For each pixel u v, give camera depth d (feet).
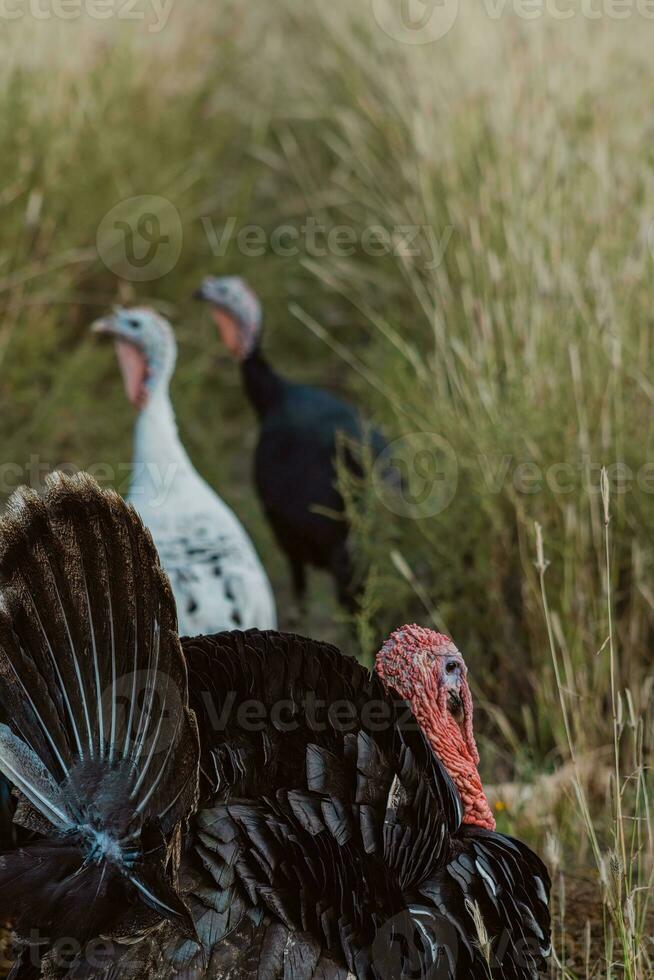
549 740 15.74
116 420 23.48
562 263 18.25
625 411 17.26
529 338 17.93
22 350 23.47
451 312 19.83
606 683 15.64
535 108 21.57
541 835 13.66
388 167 26.48
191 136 28.43
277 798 8.66
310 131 29.30
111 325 16.67
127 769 8.50
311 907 8.36
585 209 19.54
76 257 24.38
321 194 27.20
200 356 25.54
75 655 8.70
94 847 8.40
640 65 23.53
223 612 15.52
